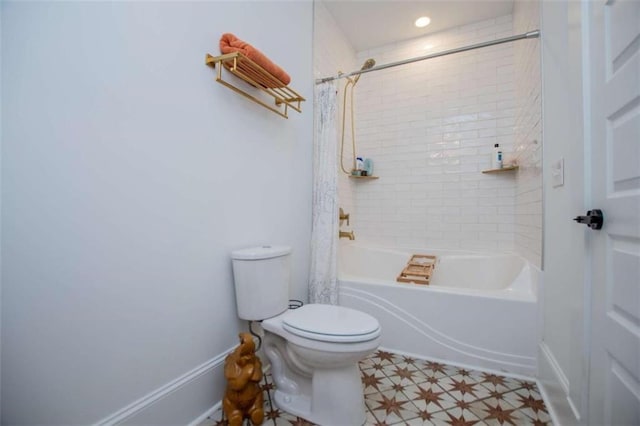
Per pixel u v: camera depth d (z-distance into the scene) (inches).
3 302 28.8
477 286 94.5
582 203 37.5
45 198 31.1
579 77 37.9
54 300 31.8
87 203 34.3
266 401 54.6
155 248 41.9
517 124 92.4
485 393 56.4
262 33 64.3
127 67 38.2
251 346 48.2
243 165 58.9
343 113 110.5
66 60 32.4
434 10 98.1
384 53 118.0
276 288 55.1
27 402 30.2
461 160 105.5
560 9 50.8
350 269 107.0
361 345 44.7
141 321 40.3
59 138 32.0
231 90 55.8
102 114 35.6
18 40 29.4
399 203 114.7
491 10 97.9
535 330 61.2
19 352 29.7
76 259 33.4
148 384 41.1
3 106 28.6
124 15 37.9
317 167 84.0
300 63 80.0
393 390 57.3
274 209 68.4
